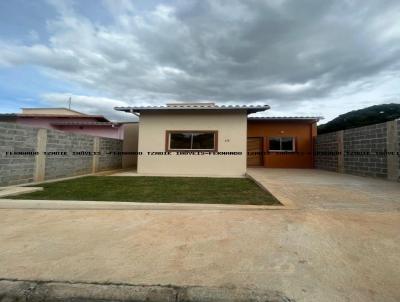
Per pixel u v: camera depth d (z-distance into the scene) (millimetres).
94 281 2285
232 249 2992
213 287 2193
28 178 7809
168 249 2994
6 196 5516
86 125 16453
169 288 2182
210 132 11422
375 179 9164
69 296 2145
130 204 4879
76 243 3172
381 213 4488
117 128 16250
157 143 11570
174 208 4824
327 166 13406
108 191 6375
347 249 2979
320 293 2105
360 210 4688
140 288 2184
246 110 11312
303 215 4371
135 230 3660
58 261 2670
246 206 4816
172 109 11211
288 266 2570
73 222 4027
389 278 2332
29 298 2137
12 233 3514
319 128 25766
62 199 5297
